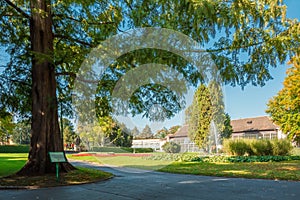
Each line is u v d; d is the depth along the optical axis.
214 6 4.47
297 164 12.27
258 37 6.72
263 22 6.20
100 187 6.60
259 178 8.13
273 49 6.75
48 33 8.81
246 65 6.86
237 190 6.04
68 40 9.95
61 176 7.89
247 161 14.20
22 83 9.62
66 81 10.41
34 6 8.35
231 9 5.09
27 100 10.02
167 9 4.91
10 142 48.75
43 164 8.20
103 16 8.66
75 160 17.11
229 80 6.02
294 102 19.38
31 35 8.85
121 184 7.02
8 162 15.09
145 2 5.20
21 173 8.05
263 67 6.91
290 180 7.68
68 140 36.62
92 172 8.91
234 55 6.76
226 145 17.27
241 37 6.57
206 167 11.32
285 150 16.88
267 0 6.20
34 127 8.43
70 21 9.63
